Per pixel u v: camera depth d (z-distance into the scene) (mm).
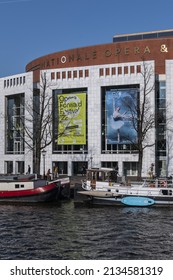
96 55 73812
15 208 39156
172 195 38656
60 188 43031
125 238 25312
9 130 80250
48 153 72250
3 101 81562
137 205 39031
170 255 21359
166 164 65938
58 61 78062
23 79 77312
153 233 26938
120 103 67875
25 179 43406
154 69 67188
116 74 68812
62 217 33594
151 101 66062
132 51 71438
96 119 69812
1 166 80438
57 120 71812
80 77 71250
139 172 53750
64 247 22875
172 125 65938
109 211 37031
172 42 69688
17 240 24594
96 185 40375
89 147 69875
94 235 26156
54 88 72500
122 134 67312
